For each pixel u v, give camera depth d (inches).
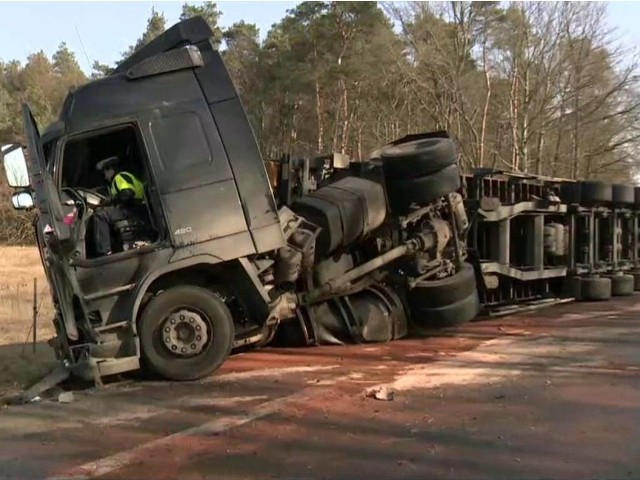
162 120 318.0
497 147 1827.0
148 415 262.7
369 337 398.6
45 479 199.3
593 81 1761.8
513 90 1765.5
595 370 323.0
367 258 409.7
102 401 285.7
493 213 491.8
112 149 328.8
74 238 303.1
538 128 1774.1
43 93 2129.7
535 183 559.5
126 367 305.6
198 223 316.2
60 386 316.2
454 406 264.2
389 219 410.0
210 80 326.6
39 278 832.9
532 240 557.3
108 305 308.5
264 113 2166.6
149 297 319.3
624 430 232.7
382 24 2049.7
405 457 209.5
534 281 569.9
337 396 282.7
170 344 315.3
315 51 2086.6
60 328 328.8
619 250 673.6
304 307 388.8
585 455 208.8
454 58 1775.3
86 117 314.3
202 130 321.1
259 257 336.2
